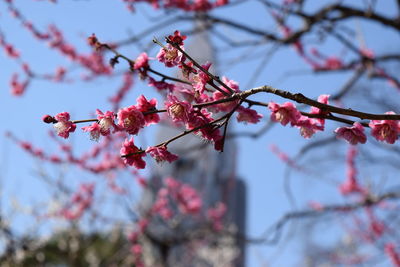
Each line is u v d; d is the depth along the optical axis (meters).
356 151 10.15
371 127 2.81
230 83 2.95
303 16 7.07
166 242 12.16
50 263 13.11
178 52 2.68
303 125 2.86
